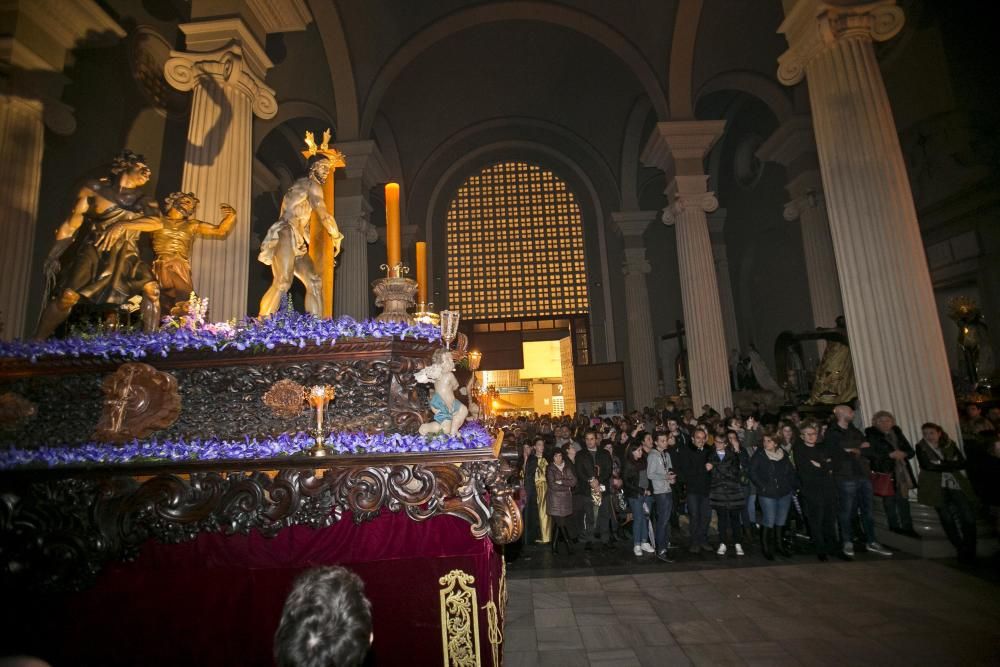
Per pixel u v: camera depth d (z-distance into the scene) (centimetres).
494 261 2034
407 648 279
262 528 289
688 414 1012
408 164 1755
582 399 1781
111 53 842
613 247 1902
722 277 1733
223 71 641
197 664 286
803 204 1178
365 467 289
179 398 327
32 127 649
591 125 1759
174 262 477
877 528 605
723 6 1068
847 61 628
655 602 450
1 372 335
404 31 1273
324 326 325
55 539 293
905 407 557
